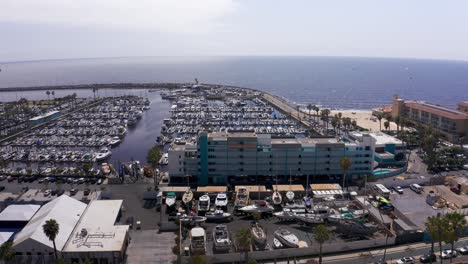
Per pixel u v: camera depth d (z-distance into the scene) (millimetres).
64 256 117750
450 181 187625
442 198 168250
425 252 125062
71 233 128875
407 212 156125
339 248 126625
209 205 159125
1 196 172125
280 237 131500
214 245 128375
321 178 195625
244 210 152875
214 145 187750
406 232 133750
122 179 194250
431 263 116125
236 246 128000
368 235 137125
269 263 119625
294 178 194625
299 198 171000
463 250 123250
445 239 112000
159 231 141375
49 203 151875
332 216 147375
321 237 113062
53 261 113438
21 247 118250
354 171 195000
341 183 190500
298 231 141375
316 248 124875
